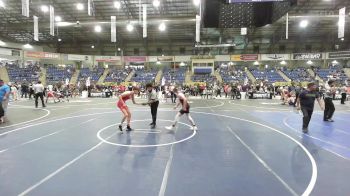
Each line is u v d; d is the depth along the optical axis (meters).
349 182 4.33
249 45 45.75
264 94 25.81
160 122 10.35
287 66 46.00
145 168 4.97
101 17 32.88
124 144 6.79
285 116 12.34
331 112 10.83
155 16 32.19
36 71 38.47
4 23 34.38
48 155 5.78
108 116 12.12
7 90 10.64
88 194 3.84
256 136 7.86
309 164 5.25
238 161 5.42
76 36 42.66
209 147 6.53
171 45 47.28
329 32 39.22
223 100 23.41
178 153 5.98
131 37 43.59
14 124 9.80
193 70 42.69
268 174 4.68
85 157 5.64
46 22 33.94
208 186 4.14
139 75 41.53
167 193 3.88
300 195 3.83
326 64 43.25
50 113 13.17
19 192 3.90
